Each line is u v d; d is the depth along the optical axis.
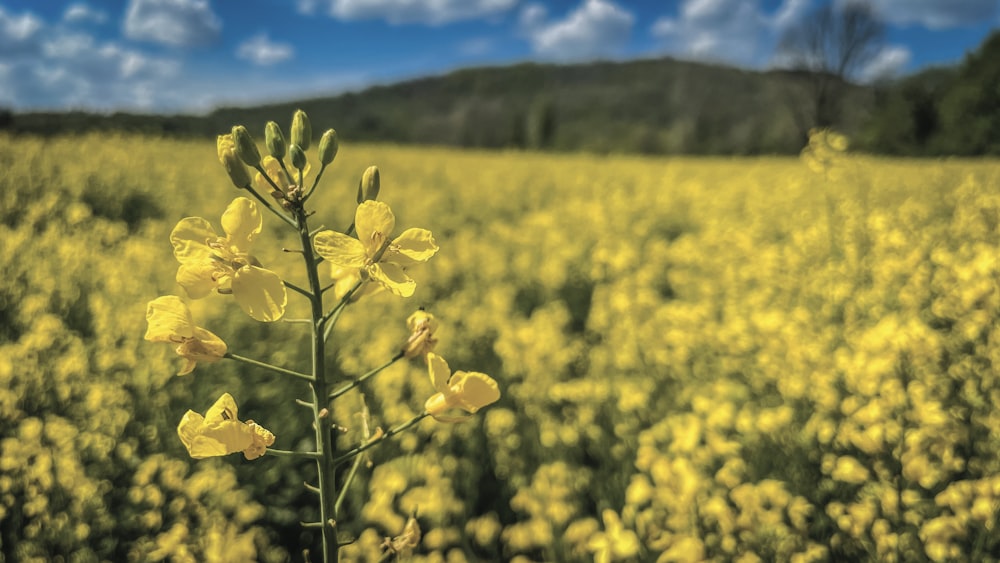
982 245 6.12
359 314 6.04
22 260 6.59
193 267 1.53
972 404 4.17
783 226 10.01
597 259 8.07
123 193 10.98
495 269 7.96
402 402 5.01
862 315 6.13
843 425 3.83
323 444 1.62
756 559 3.07
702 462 3.64
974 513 3.04
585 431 4.60
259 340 5.44
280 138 1.60
